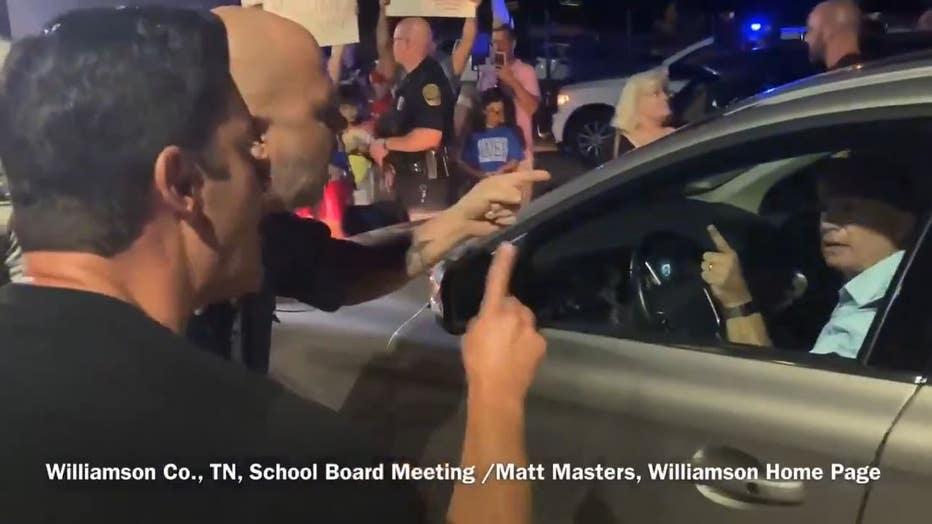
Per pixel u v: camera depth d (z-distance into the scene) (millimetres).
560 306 1903
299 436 828
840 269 1745
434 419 2035
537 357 1123
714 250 1910
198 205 879
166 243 862
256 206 958
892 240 1662
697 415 1604
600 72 10609
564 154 9477
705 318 1809
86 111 799
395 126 4195
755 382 1573
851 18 3996
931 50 1704
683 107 7492
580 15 12469
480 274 1878
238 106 927
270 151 1510
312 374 2355
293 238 1856
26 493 772
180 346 830
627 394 1700
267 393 850
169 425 795
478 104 4398
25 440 778
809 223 1922
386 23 4270
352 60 4418
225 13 1551
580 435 1753
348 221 3961
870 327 1508
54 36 831
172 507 786
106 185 812
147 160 822
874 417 1419
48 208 826
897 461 1367
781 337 1765
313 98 1557
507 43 4582
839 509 1423
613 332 1805
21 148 817
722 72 7723
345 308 2340
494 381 1095
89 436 779
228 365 848
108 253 837
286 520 807
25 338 805
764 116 1675
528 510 1056
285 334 2416
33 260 849
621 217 1922
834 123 1575
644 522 1673
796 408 1499
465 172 4305
